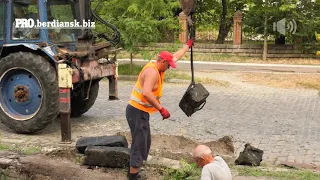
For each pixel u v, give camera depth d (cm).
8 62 878
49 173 654
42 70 857
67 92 826
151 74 555
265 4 2461
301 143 855
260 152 704
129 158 653
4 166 676
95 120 1034
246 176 626
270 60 2517
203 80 1761
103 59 998
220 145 779
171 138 804
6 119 892
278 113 1159
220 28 2864
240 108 1218
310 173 643
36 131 889
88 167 678
